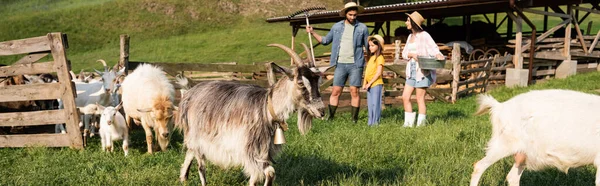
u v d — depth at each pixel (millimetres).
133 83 7582
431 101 13023
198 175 5660
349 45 8859
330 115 9508
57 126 9391
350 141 6922
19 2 43531
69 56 31922
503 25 37031
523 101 4465
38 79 10789
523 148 4418
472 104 12094
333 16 20016
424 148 6324
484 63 15484
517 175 4633
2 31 35375
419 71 8094
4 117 7832
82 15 37906
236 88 4855
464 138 6898
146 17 38219
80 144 7535
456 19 39219
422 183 4926
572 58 18641
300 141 7066
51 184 5648
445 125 7879
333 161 5848
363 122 9188
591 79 14547
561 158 4246
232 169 5758
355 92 9102
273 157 4828
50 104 10023
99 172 6004
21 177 5883
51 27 36062
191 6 40500
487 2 15172
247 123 4566
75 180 5762
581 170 5219
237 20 39906
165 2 40438
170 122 7156
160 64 9383
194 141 5035
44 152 7293
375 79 8734
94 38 34875
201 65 9758
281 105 4496
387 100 12305
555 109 4234
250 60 29578
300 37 35562
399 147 6516
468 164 5492
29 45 7523
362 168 5664
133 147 7895
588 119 4086
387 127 8039
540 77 17609
